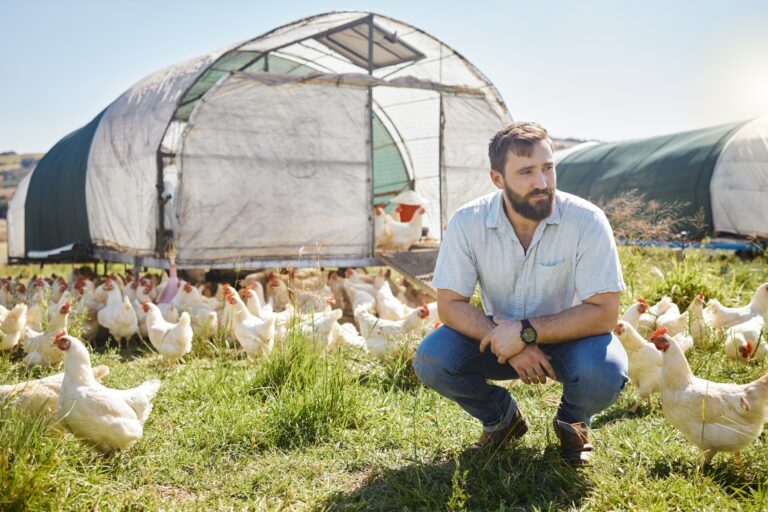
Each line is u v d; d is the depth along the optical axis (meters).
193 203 9.24
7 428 3.30
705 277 7.78
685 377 3.53
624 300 6.93
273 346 5.42
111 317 7.25
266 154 9.73
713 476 3.23
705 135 17.38
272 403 4.35
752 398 3.31
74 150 14.41
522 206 3.20
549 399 4.70
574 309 3.24
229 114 9.44
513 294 3.49
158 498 3.26
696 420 3.40
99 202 12.40
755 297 6.36
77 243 12.91
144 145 10.30
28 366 6.17
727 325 6.31
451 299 3.48
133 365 6.29
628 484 3.15
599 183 19.89
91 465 3.58
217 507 3.21
